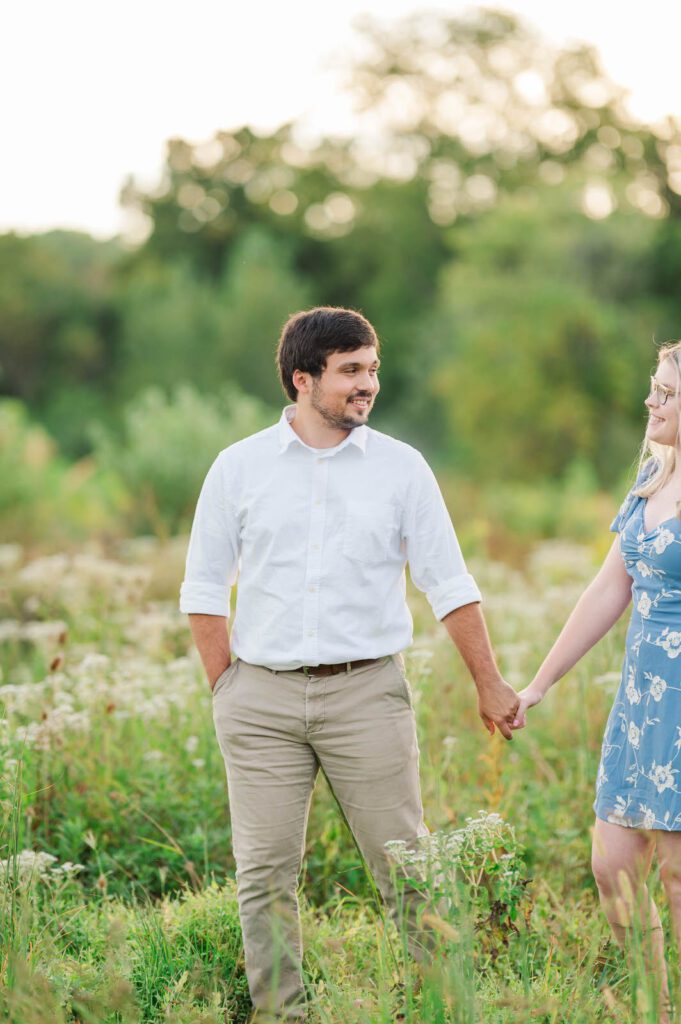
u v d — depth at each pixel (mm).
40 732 5430
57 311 57625
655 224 43750
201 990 3756
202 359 49969
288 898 3990
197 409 19547
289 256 54875
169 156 61906
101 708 6043
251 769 4000
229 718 4043
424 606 9344
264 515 3975
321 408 3953
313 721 3953
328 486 3973
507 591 11273
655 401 3969
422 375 47250
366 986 3643
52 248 59812
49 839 5254
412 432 46406
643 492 4027
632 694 3926
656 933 3668
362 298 57250
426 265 56688
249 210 61125
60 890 4480
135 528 17562
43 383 57031
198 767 5629
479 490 29938
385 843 3746
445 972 3215
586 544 18297
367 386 3949
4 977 3568
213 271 60125
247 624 4051
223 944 4234
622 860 3930
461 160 58406
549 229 41906
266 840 3963
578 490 27438
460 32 59062
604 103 57500
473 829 3727
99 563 9164
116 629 8055
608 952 3809
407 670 5906
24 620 9188
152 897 5020
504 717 4109
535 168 57250
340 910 4723
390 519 3982
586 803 5473
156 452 18562
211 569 4125
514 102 58625
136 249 61688
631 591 4203
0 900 3914
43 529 16422
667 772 3781
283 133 61875
